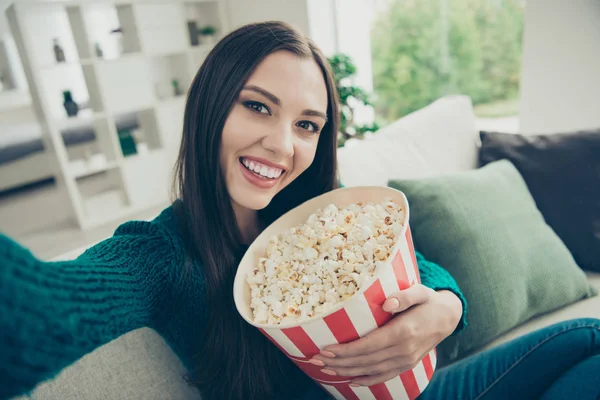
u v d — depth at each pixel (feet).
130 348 2.43
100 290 1.56
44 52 11.51
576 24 5.70
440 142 4.65
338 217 2.13
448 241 3.31
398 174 4.20
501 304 3.16
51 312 1.28
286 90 2.10
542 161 4.09
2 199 12.47
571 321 2.74
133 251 1.95
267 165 2.26
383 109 12.37
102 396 2.28
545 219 3.97
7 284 1.18
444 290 2.37
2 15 11.53
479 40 10.50
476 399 2.59
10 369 1.19
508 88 10.51
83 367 2.26
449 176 3.72
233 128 2.18
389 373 1.86
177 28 11.68
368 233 1.90
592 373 2.33
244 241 2.91
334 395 2.14
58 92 11.93
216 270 2.30
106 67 10.55
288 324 1.55
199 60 12.80
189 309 2.27
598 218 3.80
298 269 1.94
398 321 1.79
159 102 11.87
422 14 11.00
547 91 6.29
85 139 11.83
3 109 12.19
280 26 2.23
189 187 2.38
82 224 10.74
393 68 11.87
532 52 6.28
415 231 3.48
